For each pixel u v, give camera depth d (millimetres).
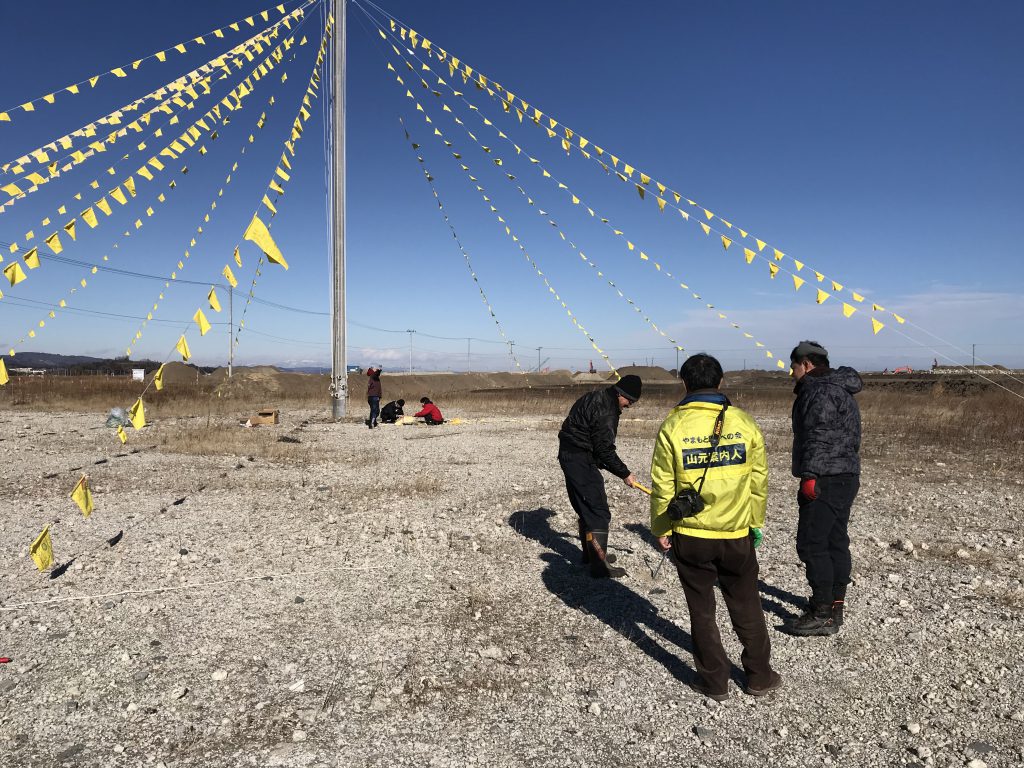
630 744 3107
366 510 7680
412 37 11445
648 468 11000
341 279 19969
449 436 15562
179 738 3119
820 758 3004
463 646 4133
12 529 6766
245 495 8484
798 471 4363
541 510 7715
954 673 3793
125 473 10000
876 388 28672
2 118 6309
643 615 4645
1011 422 15914
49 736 3129
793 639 4285
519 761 2967
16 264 5281
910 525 7133
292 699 3479
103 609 4684
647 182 8109
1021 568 5664
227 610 4680
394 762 2947
